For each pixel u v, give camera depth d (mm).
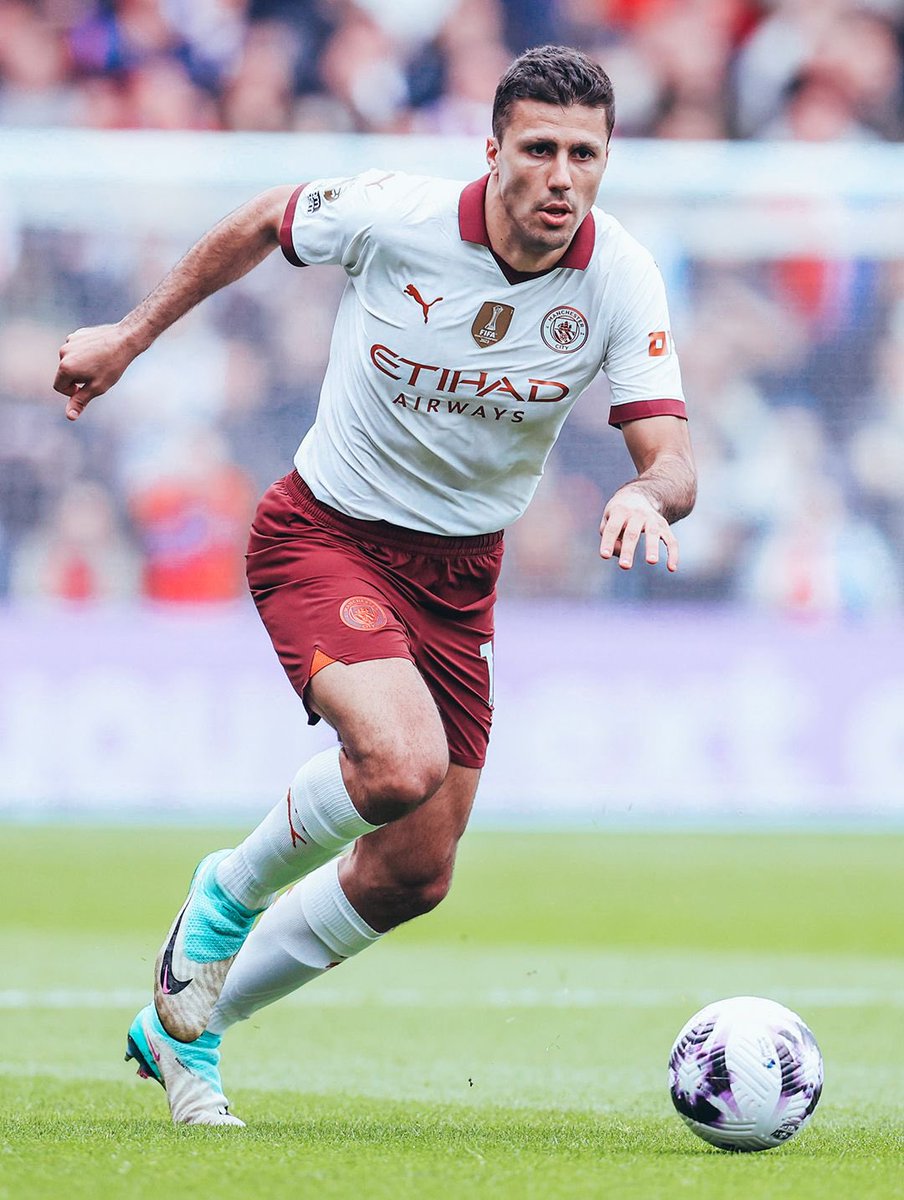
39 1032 22516
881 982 29500
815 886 43125
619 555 13609
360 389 15312
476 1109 16234
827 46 66125
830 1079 19047
